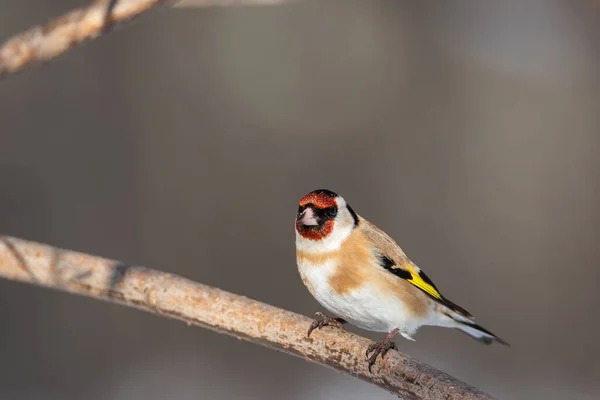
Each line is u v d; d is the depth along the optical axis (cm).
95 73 1510
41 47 569
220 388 1198
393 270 603
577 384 1240
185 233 1460
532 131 1689
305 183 1563
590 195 1617
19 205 1386
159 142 1531
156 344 1301
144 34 1566
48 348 1243
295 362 1267
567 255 1519
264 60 1638
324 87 1661
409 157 1631
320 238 599
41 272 588
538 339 1359
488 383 1223
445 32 1755
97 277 573
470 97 1711
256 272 1444
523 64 1752
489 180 1630
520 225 1565
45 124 1457
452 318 642
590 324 1391
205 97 1597
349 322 628
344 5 1680
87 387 1206
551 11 1750
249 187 1527
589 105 1705
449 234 1546
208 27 1617
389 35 1711
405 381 463
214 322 538
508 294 1453
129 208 1455
